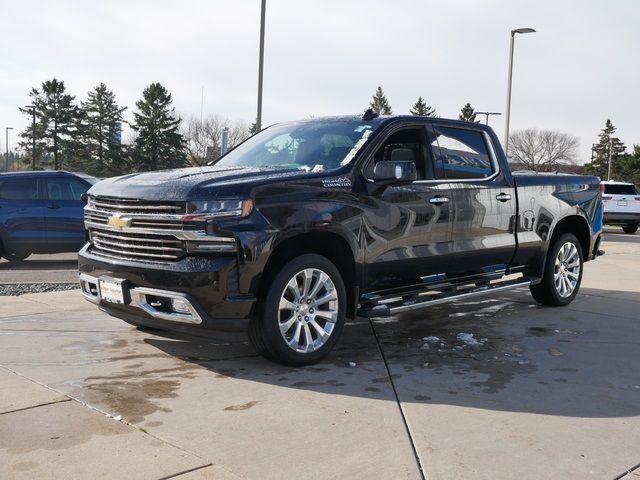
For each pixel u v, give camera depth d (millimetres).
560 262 7457
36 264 11750
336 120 6016
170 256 4586
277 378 4629
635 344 5820
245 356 5184
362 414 3936
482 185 6250
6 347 5309
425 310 7297
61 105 70812
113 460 3209
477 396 4328
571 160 75250
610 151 84125
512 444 3529
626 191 23688
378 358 5238
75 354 5137
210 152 58719
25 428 3590
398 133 5715
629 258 12930
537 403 4207
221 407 4000
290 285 4770
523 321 6742
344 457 3314
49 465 3143
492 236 6379
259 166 5543
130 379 4523
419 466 3230
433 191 5746
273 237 4594
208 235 4461
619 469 3246
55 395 4141
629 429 3789
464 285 6215
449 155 6082
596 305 7676
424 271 5777
